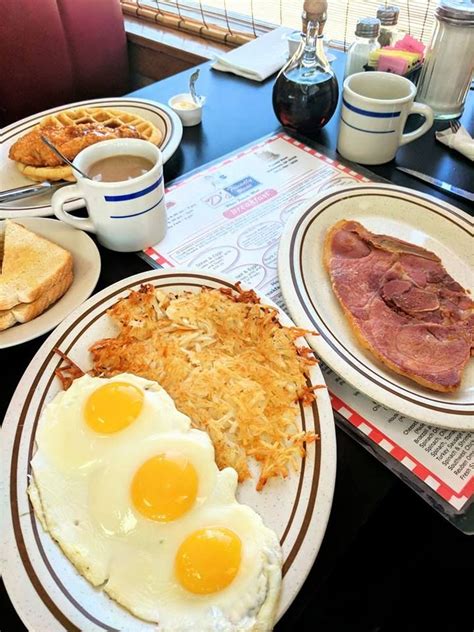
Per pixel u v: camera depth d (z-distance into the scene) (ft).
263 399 1.11
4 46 2.81
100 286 1.49
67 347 1.22
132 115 2.11
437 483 1.04
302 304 1.31
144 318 1.25
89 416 1.06
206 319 1.26
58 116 2.10
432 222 1.64
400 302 1.36
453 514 1.00
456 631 1.56
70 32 3.05
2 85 2.91
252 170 1.93
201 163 1.99
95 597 0.86
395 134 1.85
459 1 2.01
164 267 1.54
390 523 1.15
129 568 0.89
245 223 1.70
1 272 1.39
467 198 1.78
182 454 1.01
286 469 1.01
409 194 1.69
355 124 1.84
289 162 1.96
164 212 1.59
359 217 1.68
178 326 1.26
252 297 1.31
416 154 2.02
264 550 0.90
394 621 1.52
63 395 1.10
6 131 2.07
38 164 1.85
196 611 0.85
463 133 2.02
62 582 0.87
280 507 0.97
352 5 3.19
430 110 1.86
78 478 1.00
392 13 2.38
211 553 0.89
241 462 1.03
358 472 1.07
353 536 0.98
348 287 1.41
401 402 1.10
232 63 2.53
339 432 1.14
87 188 1.41
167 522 0.95
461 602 1.61
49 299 1.34
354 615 1.29
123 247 1.57
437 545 1.36
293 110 2.02
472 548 1.41
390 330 1.30
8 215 1.65
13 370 1.27
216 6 3.63
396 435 1.12
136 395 1.09
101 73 3.34
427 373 1.20
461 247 1.58
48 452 1.02
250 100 2.36
